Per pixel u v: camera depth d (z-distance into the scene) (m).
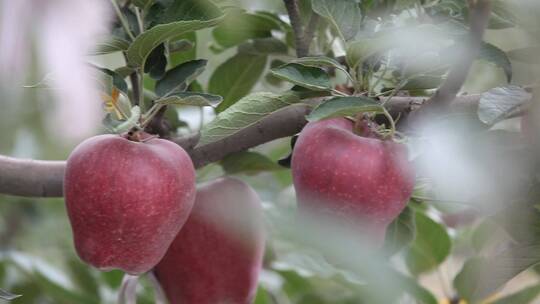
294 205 1.65
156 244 1.44
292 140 1.54
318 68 1.45
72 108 0.90
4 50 0.82
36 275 1.82
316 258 1.75
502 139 1.45
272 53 1.64
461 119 1.44
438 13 1.53
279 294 1.87
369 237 1.45
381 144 1.45
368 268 1.52
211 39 1.74
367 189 1.43
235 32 1.63
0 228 2.01
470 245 1.75
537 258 1.49
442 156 1.44
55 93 0.96
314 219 1.46
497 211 1.47
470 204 1.50
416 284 1.66
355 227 1.45
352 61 1.44
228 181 1.57
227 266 1.56
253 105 1.43
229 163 1.59
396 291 1.64
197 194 1.56
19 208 2.10
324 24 1.57
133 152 1.43
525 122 1.44
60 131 0.90
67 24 0.84
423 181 1.52
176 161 1.44
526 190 1.45
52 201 2.04
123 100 1.46
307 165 1.45
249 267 1.56
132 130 1.45
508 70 1.45
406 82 1.46
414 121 1.45
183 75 1.48
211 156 1.54
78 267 1.85
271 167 1.59
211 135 1.44
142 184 1.42
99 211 1.42
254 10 1.63
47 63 0.84
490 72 1.73
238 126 1.44
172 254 1.55
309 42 1.53
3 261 1.86
